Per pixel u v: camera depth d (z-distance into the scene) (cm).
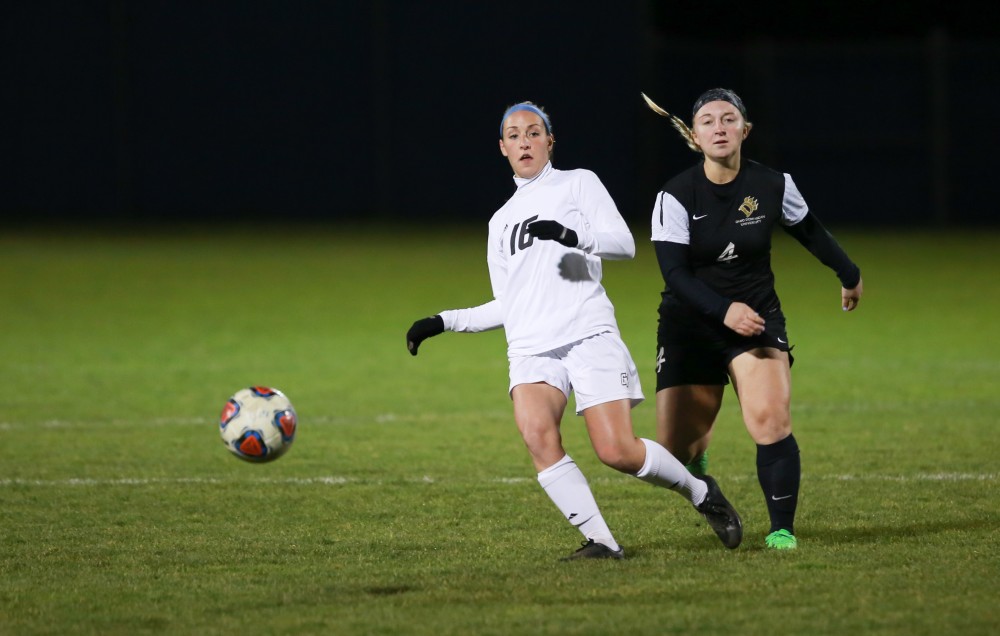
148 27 10869
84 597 1833
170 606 1781
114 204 11038
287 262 8200
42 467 2886
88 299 6425
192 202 11106
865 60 10638
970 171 10644
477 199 11081
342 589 1856
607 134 10744
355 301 6359
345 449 3089
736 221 2083
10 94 10812
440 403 3753
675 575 1889
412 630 1647
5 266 7888
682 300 2114
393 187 11125
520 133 2070
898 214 10756
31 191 10956
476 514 2412
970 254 8512
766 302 2138
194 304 6250
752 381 2097
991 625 1627
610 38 10644
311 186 11150
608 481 2692
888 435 3195
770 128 10756
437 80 10981
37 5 10762
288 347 4922
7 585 1905
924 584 1817
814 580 1852
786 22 11475
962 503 2434
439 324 2092
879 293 6531
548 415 1989
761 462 2086
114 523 2353
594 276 2052
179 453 3050
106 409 3672
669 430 2222
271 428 2108
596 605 1741
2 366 4456
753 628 1631
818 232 2181
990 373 4197
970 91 10588
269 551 2128
